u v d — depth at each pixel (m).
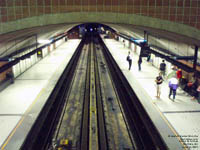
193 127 8.53
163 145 7.54
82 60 31.44
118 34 43.94
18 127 9.02
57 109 12.82
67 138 10.02
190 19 11.20
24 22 10.40
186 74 13.29
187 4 11.05
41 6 10.66
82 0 11.15
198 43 11.93
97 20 11.48
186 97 12.00
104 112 12.84
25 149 7.87
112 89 17.38
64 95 15.69
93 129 10.48
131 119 11.42
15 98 12.56
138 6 11.35
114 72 21.95
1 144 7.77
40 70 19.77
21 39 16.62
